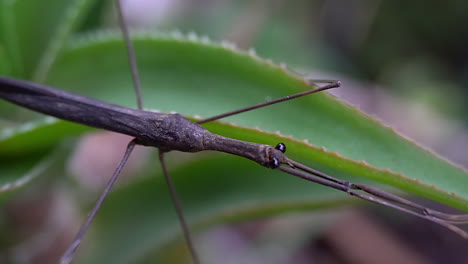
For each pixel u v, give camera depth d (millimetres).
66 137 85
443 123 144
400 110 145
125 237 92
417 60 165
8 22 86
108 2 103
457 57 165
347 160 74
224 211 89
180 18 138
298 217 116
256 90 85
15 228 91
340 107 81
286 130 82
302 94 80
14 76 88
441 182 77
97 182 119
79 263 93
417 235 126
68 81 90
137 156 125
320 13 163
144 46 89
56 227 96
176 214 92
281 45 136
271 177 90
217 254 116
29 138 81
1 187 78
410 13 167
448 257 123
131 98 89
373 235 124
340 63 160
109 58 90
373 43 168
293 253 120
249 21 138
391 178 74
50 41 87
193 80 87
